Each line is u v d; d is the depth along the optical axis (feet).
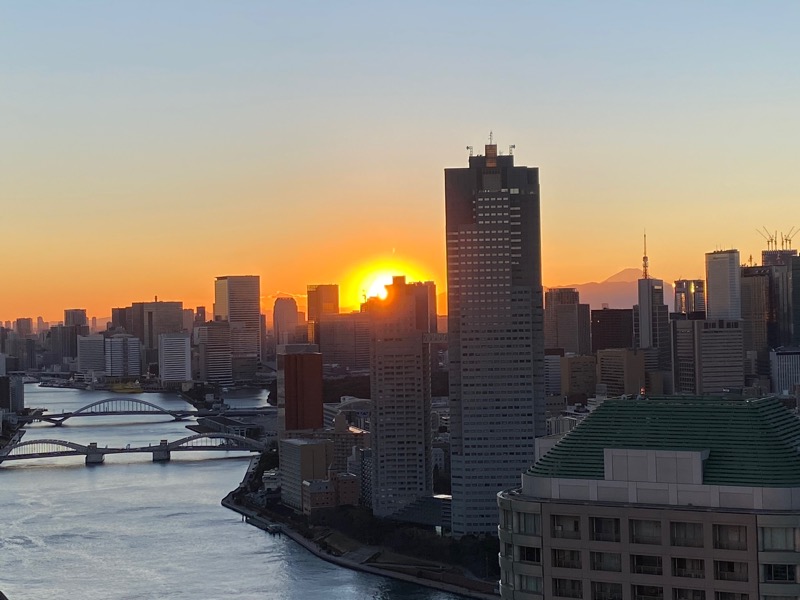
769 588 650.43
